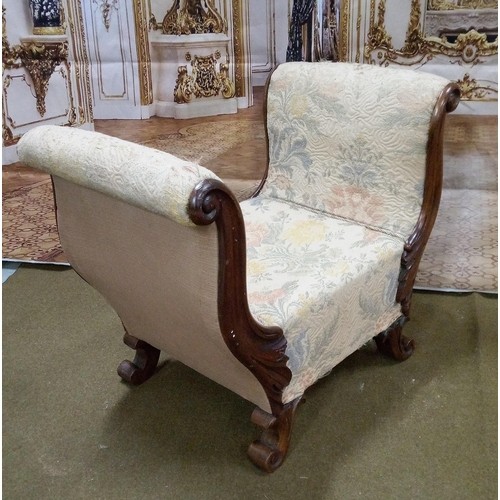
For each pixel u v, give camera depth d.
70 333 1.75
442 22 1.74
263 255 1.33
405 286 1.42
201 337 1.09
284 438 1.22
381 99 1.35
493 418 1.36
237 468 1.24
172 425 1.37
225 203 0.86
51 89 2.30
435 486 1.18
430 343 1.67
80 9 2.17
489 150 1.91
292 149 1.57
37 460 1.28
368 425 1.36
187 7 2.02
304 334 1.16
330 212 1.53
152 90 2.20
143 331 1.35
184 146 2.20
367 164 1.42
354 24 1.82
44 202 2.52
